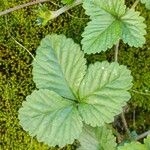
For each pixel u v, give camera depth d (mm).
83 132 202
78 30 224
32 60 222
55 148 225
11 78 222
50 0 220
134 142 188
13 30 221
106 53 226
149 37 226
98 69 193
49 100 194
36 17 220
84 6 195
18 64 222
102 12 195
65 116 192
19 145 223
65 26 223
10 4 220
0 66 221
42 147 224
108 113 190
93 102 192
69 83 195
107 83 192
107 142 201
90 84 193
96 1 195
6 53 221
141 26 196
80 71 194
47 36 198
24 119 192
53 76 195
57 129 191
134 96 229
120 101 190
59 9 209
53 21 222
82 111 192
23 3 220
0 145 223
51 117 192
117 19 197
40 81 195
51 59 196
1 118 222
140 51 227
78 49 195
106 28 194
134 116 232
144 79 228
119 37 193
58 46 196
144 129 233
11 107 222
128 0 224
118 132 230
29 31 221
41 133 191
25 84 222
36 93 194
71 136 190
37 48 200
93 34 194
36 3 219
